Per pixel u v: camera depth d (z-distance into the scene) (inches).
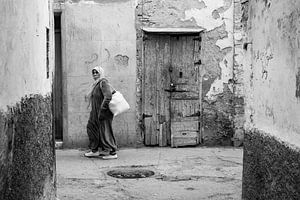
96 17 406.9
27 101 166.7
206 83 422.6
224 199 257.9
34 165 178.1
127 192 272.1
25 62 165.5
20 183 151.6
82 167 336.5
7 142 130.6
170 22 415.5
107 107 359.9
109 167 337.1
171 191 274.5
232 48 420.8
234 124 422.6
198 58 421.4
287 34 165.5
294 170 154.0
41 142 196.5
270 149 182.4
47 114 216.5
